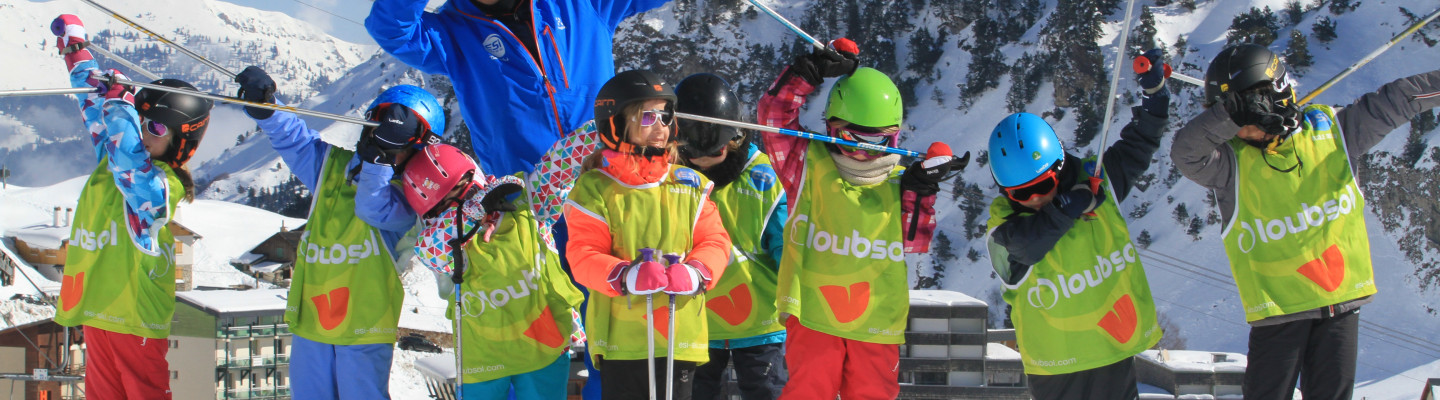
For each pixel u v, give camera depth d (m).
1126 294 4.59
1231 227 4.86
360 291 5.13
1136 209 122.38
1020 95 157.62
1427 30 139.62
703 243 4.36
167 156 5.63
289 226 70.00
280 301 17.78
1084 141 145.38
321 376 5.16
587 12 5.91
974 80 165.38
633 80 4.30
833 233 4.81
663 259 4.17
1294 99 4.68
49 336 15.37
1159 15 160.00
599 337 4.42
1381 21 143.12
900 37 183.38
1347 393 4.75
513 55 5.70
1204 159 4.70
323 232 5.21
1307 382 4.86
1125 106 147.62
